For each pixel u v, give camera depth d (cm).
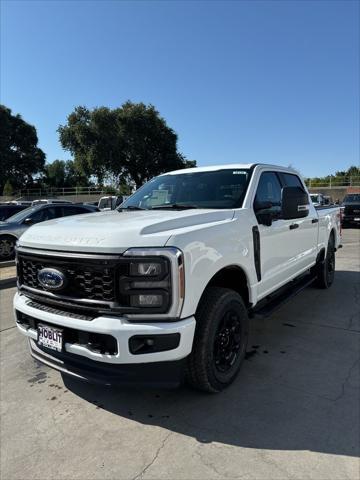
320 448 259
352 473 236
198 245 287
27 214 1150
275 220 424
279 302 424
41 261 301
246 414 300
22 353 433
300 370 368
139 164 4541
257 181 412
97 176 4419
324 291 648
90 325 270
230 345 337
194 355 304
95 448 269
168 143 4538
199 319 303
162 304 264
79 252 279
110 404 325
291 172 515
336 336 450
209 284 334
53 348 297
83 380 289
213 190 409
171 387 278
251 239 364
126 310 265
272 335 457
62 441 278
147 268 262
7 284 793
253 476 236
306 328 477
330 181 3988
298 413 299
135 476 241
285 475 236
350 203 1939
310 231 544
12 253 1101
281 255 439
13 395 343
